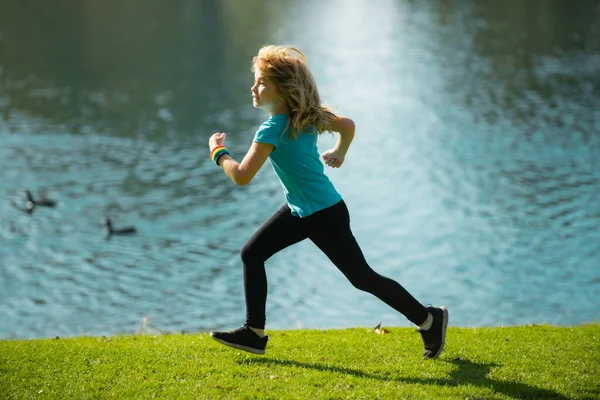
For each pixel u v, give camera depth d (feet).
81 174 148.25
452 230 119.85
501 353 22.98
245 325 20.42
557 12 375.04
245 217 124.77
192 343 25.03
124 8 407.23
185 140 175.32
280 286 97.14
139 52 297.12
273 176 147.43
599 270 101.30
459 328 27.71
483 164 155.22
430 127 188.44
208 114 202.39
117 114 202.39
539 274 100.94
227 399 18.99
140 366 21.74
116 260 106.93
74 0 424.46
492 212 127.54
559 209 127.34
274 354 23.16
